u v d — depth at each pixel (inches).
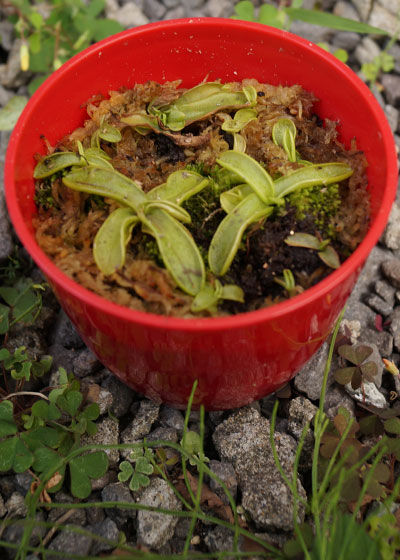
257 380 11.1
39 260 9.8
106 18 18.0
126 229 10.6
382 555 10.2
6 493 11.6
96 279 10.3
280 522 11.0
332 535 10.2
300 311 9.7
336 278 9.7
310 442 11.9
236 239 10.3
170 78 12.6
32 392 12.1
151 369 10.8
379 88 16.9
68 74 11.5
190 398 10.7
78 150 11.6
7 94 17.0
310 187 11.0
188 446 11.7
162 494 11.4
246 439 11.9
